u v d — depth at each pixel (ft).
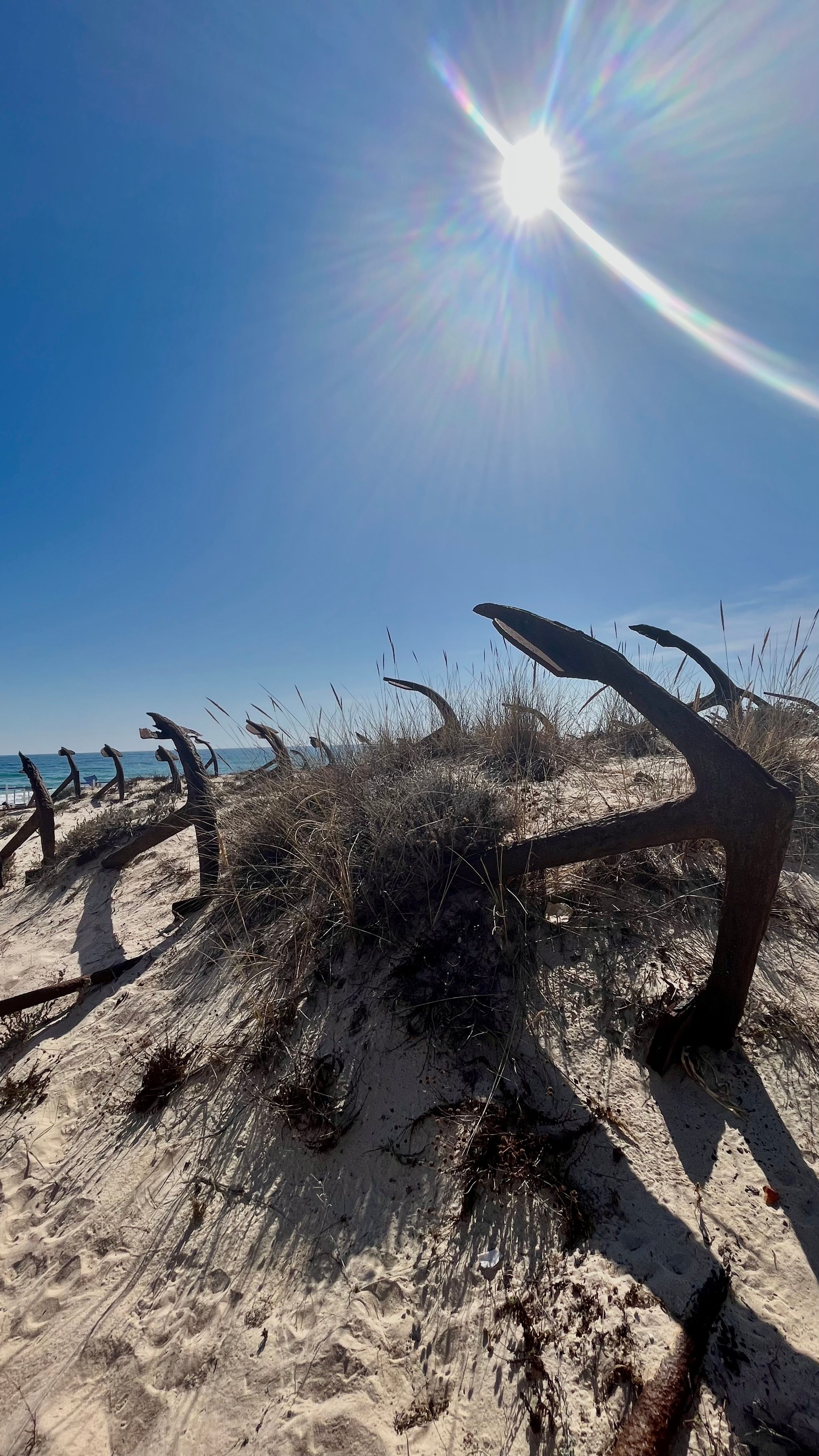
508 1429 4.96
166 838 17.26
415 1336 5.72
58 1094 10.09
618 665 8.27
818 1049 7.66
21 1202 8.32
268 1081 8.79
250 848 14.07
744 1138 6.84
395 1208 6.88
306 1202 7.20
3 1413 5.86
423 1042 8.55
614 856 10.63
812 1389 4.81
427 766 13.64
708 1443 4.59
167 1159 8.22
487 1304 5.81
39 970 15.38
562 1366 5.23
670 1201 6.33
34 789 23.54
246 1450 5.19
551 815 12.53
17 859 27.89
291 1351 5.84
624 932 9.64
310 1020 9.44
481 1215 6.54
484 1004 8.81
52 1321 6.64
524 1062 8.00
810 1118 6.94
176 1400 5.69
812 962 8.91
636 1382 4.97
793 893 10.33
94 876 20.56
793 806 6.80
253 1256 6.80
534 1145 6.97
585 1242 6.08
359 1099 8.14
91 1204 7.93
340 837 11.57
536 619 9.18
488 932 9.77
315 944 10.68
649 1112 7.23
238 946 11.94
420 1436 5.04
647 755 17.52
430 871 10.51
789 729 14.20
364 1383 5.45
